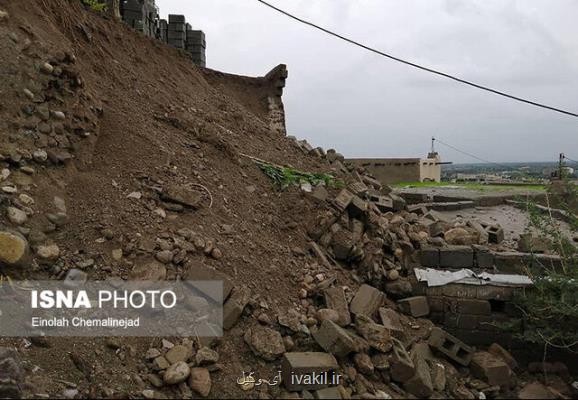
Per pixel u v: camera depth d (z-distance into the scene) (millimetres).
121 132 6172
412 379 4762
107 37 8375
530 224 7098
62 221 4484
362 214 7316
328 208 6977
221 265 4906
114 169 5535
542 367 6020
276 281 5273
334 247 6621
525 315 6117
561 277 5801
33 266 4035
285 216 6797
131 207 5027
